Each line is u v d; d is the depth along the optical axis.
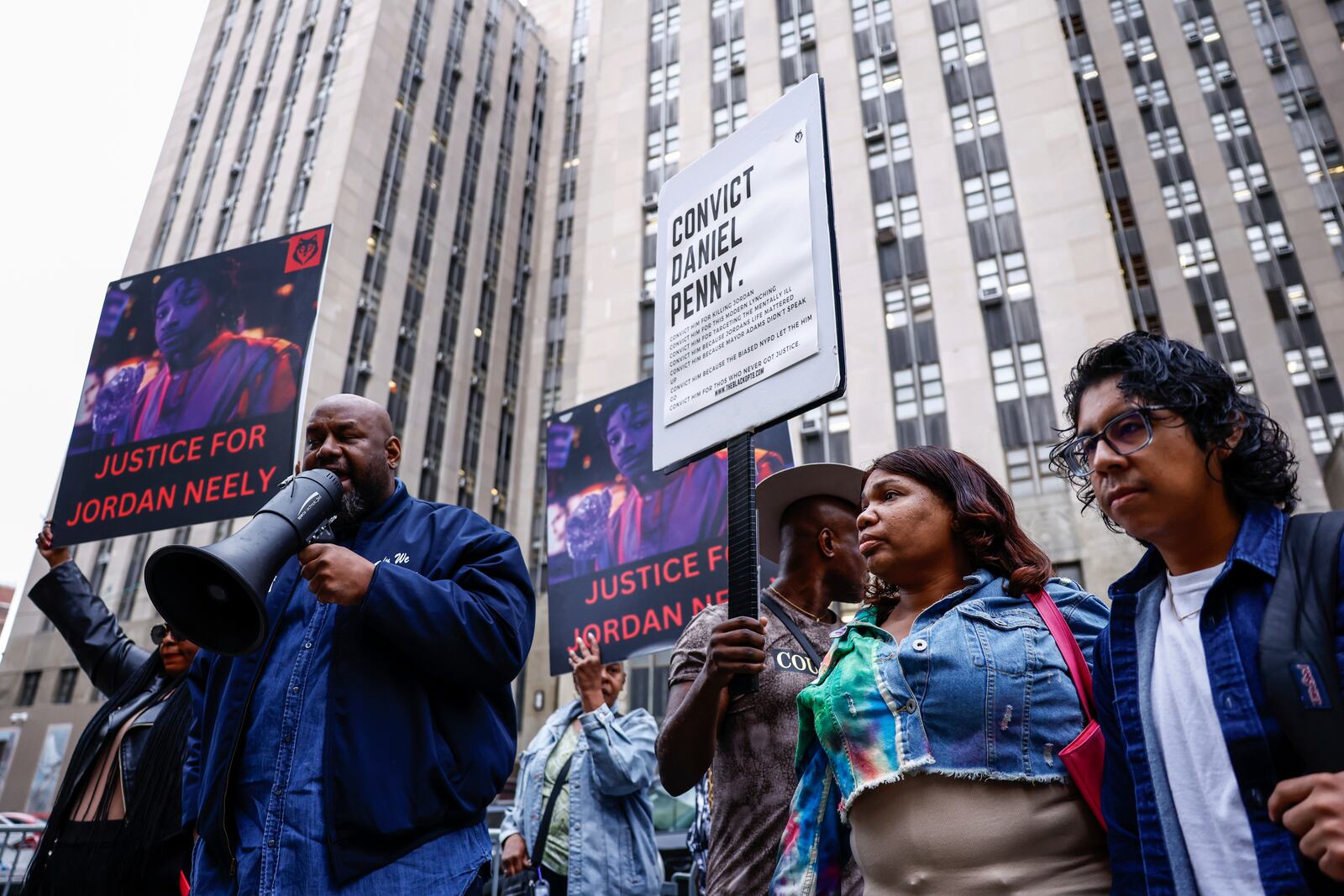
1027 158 25.75
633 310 28.97
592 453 5.41
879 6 30.44
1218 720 1.40
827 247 2.12
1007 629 1.77
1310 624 1.33
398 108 41.97
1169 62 40.97
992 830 1.59
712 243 2.52
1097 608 1.96
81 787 3.04
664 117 32.50
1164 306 36.16
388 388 37.16
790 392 2.08
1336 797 1.14
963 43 28.45
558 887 4.04
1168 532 1.56
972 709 1.67
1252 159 37.69
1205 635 1.45
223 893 2.06
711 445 2.26
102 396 4.36
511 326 47.34
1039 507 21.05
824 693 1.86
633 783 3.88
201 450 4.04
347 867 1.90
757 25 32.44
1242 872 1.33
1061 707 1.69
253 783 2.08
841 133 28.64
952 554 2.00
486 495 42.09
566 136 54.66
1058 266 23.94
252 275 4.32
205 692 2.49
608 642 4.85
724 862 2.32
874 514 2.03
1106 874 1.59
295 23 44.94
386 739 2.04
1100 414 1.57
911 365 24.36
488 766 2.17
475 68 49.38
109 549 33.16
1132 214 38.53
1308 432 32.09
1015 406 22.72
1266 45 39.62
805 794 1.92
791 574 2.84
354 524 2.46
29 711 31.03
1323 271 34.50
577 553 5.18
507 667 2.21
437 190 43.41
